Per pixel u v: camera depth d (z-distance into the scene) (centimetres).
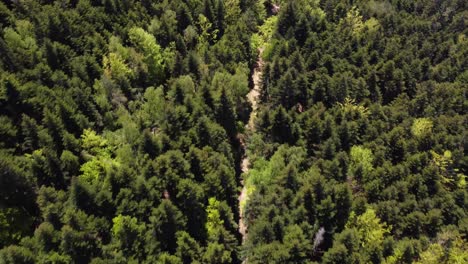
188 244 7031
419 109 11381
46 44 9188
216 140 9056
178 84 9812
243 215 8425
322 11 14688
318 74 11450
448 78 12925
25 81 8550
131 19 11631
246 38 12412
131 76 10300
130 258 6612
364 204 8219
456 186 9700
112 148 8394
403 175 9088
